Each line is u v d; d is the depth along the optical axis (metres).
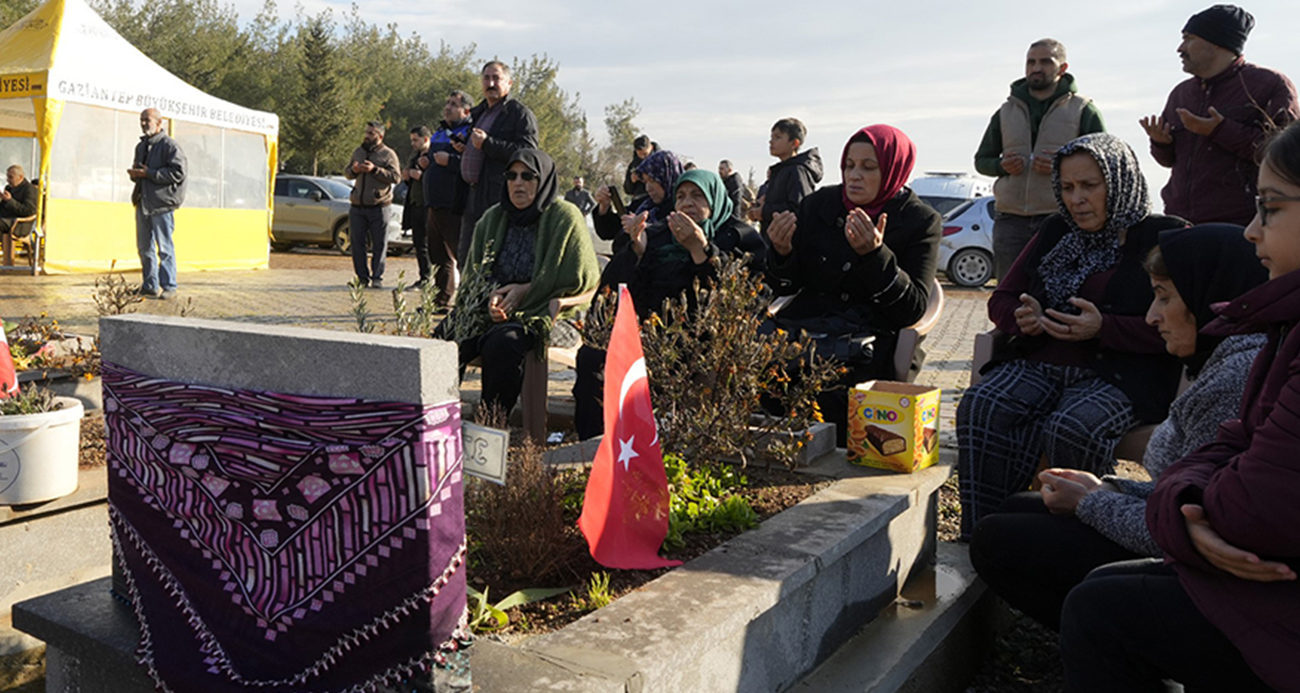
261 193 16.30
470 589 2.53
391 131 59.50
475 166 8.02
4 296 11.03
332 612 1.97
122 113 14.30
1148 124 5.61
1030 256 3.98
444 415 1.87
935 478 3.52
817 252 4.47
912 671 2.86
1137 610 2.24
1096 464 3.48
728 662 2.36
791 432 3.60
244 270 15.74
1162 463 2.74
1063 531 2.86
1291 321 2.02
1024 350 3.87
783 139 8.11
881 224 4.19
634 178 10.98
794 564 2.61
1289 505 1.88
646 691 2.04
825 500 3.19
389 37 66.12
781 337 3.64
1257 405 2.08
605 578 2.59
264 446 2.03
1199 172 5.34
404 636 1.89
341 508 1.94
